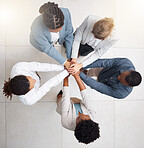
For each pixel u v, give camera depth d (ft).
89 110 4.62
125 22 6.61
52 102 6.47
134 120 6.87
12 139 6.41
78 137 3.79
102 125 6.72
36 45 4.39
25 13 6.20
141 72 6.79
